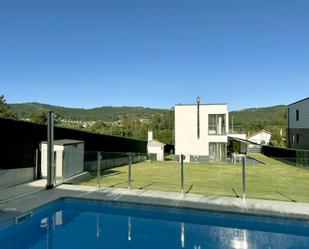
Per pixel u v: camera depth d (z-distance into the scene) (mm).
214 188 13562
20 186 12766
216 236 8234
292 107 42156
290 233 8508
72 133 19562
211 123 36125
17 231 8484
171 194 11320
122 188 12523
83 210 10578
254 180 17172
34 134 14906
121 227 8898
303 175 20000
